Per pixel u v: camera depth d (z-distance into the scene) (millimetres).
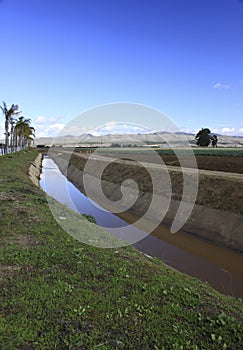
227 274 9711
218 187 15438
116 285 5305
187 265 10367
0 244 6973
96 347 3605
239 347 3869
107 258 6707
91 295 4852
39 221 9172
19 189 14734
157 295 5086
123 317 4316
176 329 4090
